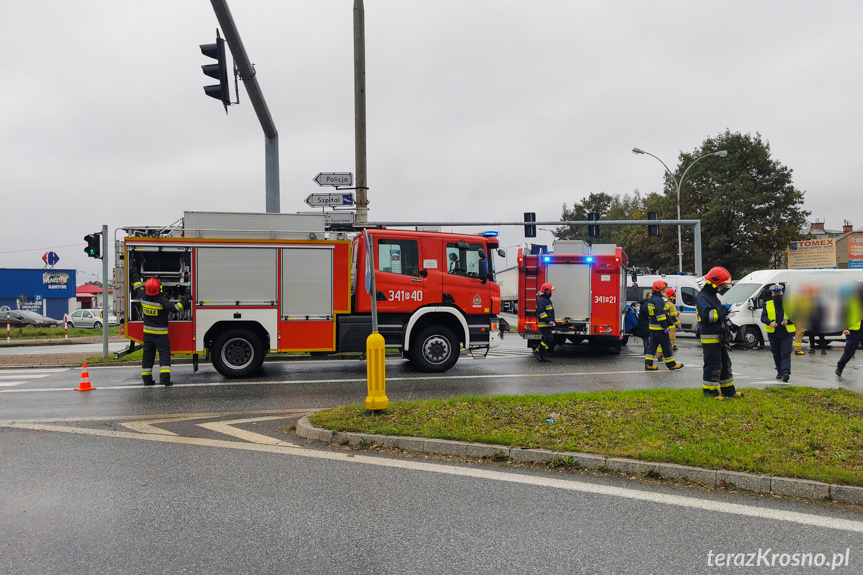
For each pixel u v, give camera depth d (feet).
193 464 20.06
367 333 41.86
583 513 15.46
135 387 37.60
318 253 41.39
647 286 87.20
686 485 17.81
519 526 14.57
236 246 40.22
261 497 16.72
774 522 14.92
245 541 13.74
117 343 88.02
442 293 43.04
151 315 38.09
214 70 34.81
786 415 23.77
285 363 50.29
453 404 26.94
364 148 49.90
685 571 12.25
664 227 151.43
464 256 43.75
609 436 21.42
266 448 22.13
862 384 39.04
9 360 55.26
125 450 21.94
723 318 27.48
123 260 39.55
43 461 20.52
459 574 12.06
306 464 19.98
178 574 12.10
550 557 12.84
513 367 47.29
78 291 238.48
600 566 12.42
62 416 28.53
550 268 54.49
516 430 22.40
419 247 42.80
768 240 141.49
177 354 39.96
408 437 21.95
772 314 39.86
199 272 39.70
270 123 44.91
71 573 12.16
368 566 12.44
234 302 40.19
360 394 34.63
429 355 43.37
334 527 14.55
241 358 40.88
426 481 18.11
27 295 191.62
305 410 29.78
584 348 64.64
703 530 14.38
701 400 26.86
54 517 15.28
